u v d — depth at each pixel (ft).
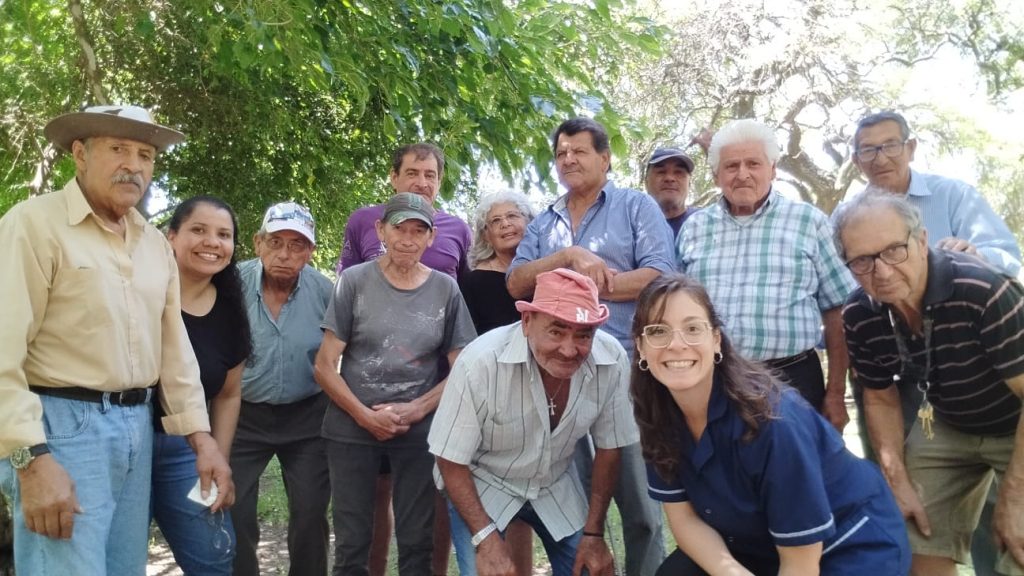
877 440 10.48
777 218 11.34
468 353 10.05
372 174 27.25
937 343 9.34
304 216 12.23
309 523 12.25
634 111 39.04
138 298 8.82
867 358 10.34
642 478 11.35
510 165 20.92
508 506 10.32
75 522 8.14
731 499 8.25
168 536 10.34
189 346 9.84
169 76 21.72
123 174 8.43
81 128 8.32
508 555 9.89
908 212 8.93
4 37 19.47
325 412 12.26
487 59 18.56
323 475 12.37
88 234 8.46
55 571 8.05
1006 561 9.47
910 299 9.28
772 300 11.02
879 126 12.04
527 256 12.69
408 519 11.55
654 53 19.98
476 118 20.12
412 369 11.66
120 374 8.55
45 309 8.18
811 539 7.79
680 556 9.40
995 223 11.65
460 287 13.94
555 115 19.85
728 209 11.78
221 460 9.73
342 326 11.65
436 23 16.89
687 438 8.39
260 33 14.79
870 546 8.16
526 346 9.82
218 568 10.28
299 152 25.71
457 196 25.72
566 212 12.61
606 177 12.48
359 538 11.33
